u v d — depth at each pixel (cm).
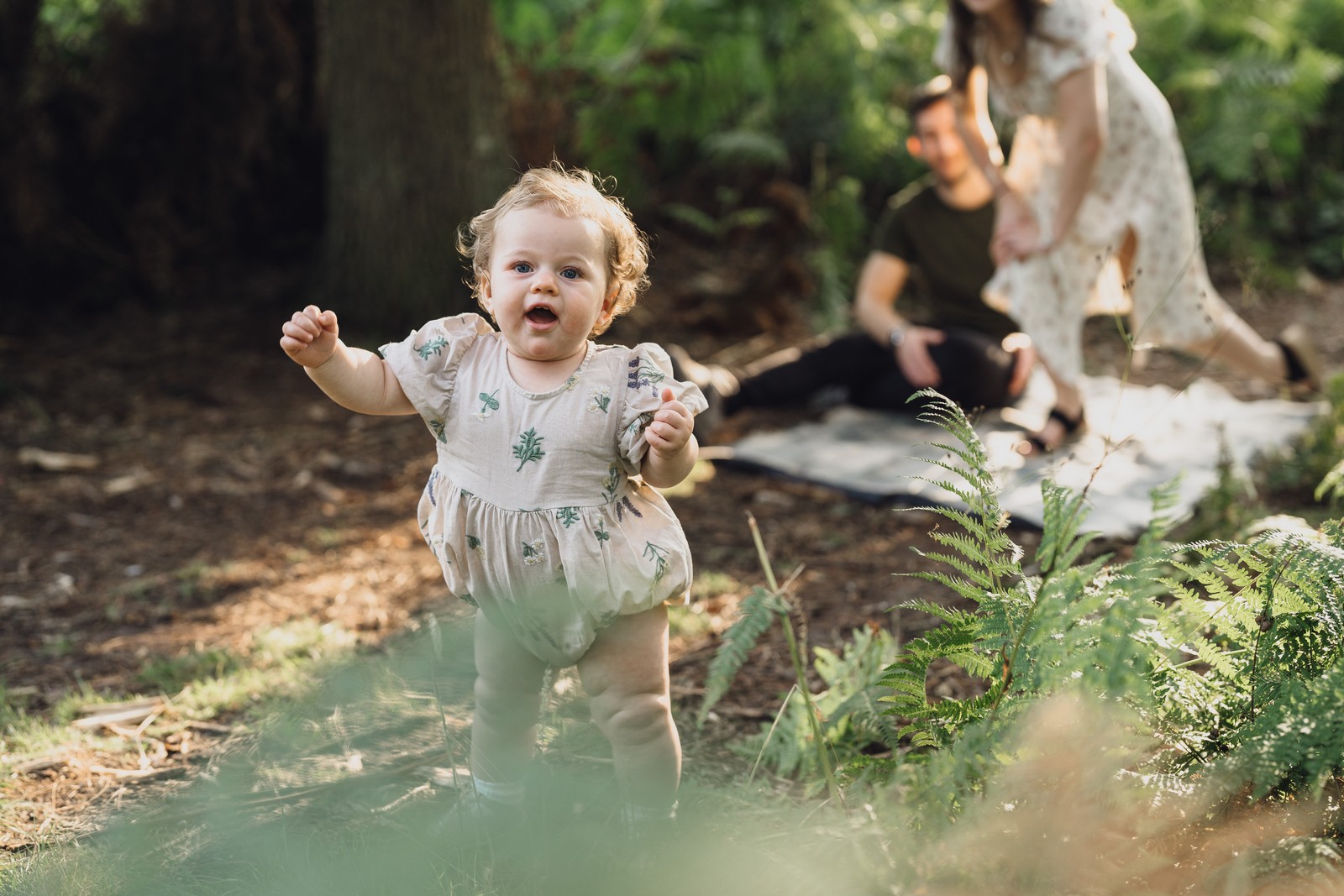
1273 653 186
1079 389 450
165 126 677
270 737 248
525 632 195
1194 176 883
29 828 219
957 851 169
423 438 504
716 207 817
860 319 516
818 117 807
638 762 198
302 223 756
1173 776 172
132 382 575
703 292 712
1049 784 170
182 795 229
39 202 649
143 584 353
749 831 199
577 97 764
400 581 351
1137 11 897
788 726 232
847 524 402
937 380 488
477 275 203
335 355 189
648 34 801
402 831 205
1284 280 801
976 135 437
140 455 482
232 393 563
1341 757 163
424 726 252
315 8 698
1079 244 426
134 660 302
